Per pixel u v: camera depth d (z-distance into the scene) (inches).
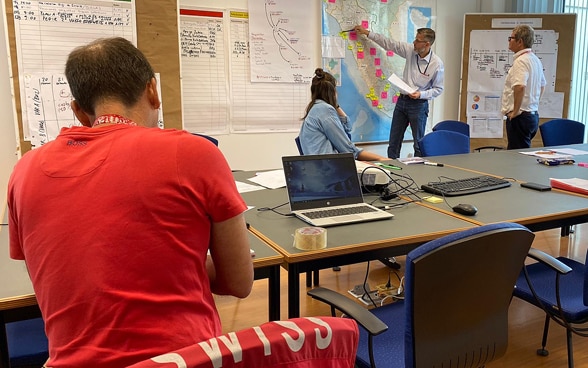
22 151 136.8
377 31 200.7
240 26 174.9
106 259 36.4
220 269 44.1
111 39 43.3
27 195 38.9
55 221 37.5
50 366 37.7
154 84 44.2
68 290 36.9
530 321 103.4
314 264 64.9
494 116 217.6
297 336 31.5
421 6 209.0
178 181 37.8
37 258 38.4
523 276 83.2
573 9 211.8
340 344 33.4
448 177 107.3
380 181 92.0
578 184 94.7
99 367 35.8
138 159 37.8
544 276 83.4
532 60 175.3
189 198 38.2
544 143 167.8
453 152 146.3
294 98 187.9
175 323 37.4
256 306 110.2
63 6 135.1
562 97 213.3
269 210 83.9
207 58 171.8
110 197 37.0
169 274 37.5
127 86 41.6
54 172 38.9
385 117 209.8
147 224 36.9
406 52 198.1
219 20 171.3
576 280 81.7
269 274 64.1
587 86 213.0
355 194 84.1
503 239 50.5
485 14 210.8
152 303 36.7
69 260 36.9
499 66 213.6
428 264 47.2
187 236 38.4
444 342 52.2
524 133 180.4
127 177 37.3
